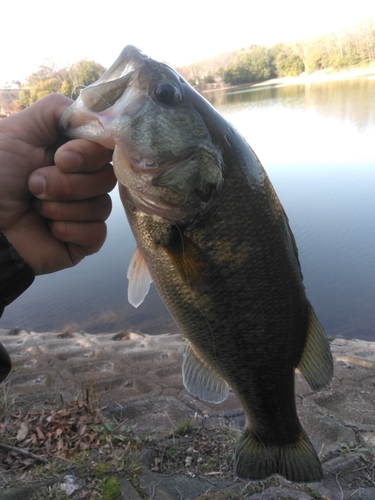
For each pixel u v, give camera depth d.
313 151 2.05
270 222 0.26
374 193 1.34
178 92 0.24
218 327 0.26
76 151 0.23
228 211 0.25
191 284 0.26
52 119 0.25
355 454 0.40
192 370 0.31
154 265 0.27
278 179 1.64
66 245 0.27
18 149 0.24
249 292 0.26
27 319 0.95
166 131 0.24
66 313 0.96
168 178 0.24
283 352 0.28
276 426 0.31
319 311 0.84
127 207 0.27
